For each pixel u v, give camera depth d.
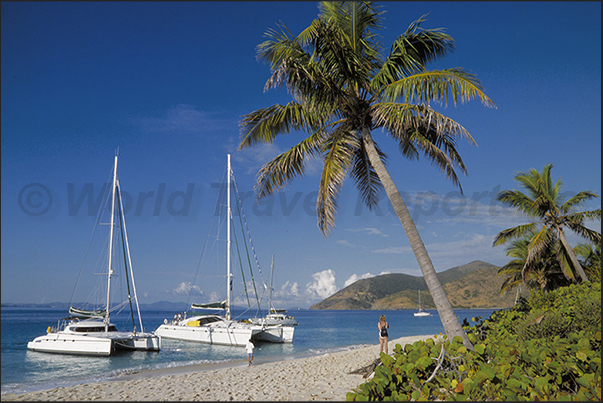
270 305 67.44
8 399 9.64
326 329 64.56
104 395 10.01
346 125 11.78
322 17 11.28
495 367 7.87
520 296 16.06
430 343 9.56
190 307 34.69
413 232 10.18
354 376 12.34
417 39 11.21
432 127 12.55
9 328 54.47
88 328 25.67
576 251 25.25
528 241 29.31
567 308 10.84
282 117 12.25
